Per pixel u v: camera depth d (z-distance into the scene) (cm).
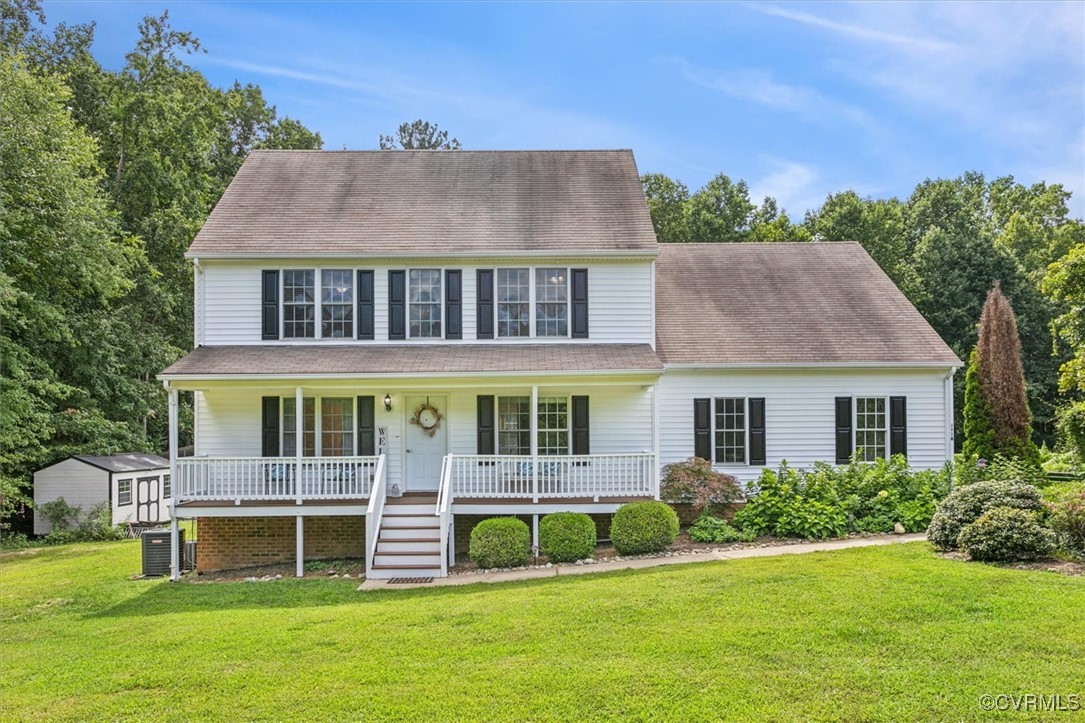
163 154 2997
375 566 1296
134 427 2856
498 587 1137
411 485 1603
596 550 1422
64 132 2316
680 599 917
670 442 1667
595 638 777
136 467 2572
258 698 652
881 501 1493
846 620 793
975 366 1798
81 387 2609
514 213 1731
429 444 1612
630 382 1486
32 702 670
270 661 754
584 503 1445
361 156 1988
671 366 1650
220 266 1595
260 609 1070
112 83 2911
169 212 2888
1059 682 618
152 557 1466
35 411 2258
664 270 2003
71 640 934
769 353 1683
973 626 756
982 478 1576
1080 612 787
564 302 1633
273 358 1507
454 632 828
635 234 1655
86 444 2631
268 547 1527
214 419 1583
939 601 847
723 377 1680
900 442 1695
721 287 1930
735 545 1388
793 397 1686
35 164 2202
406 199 1783
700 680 650
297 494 1421
